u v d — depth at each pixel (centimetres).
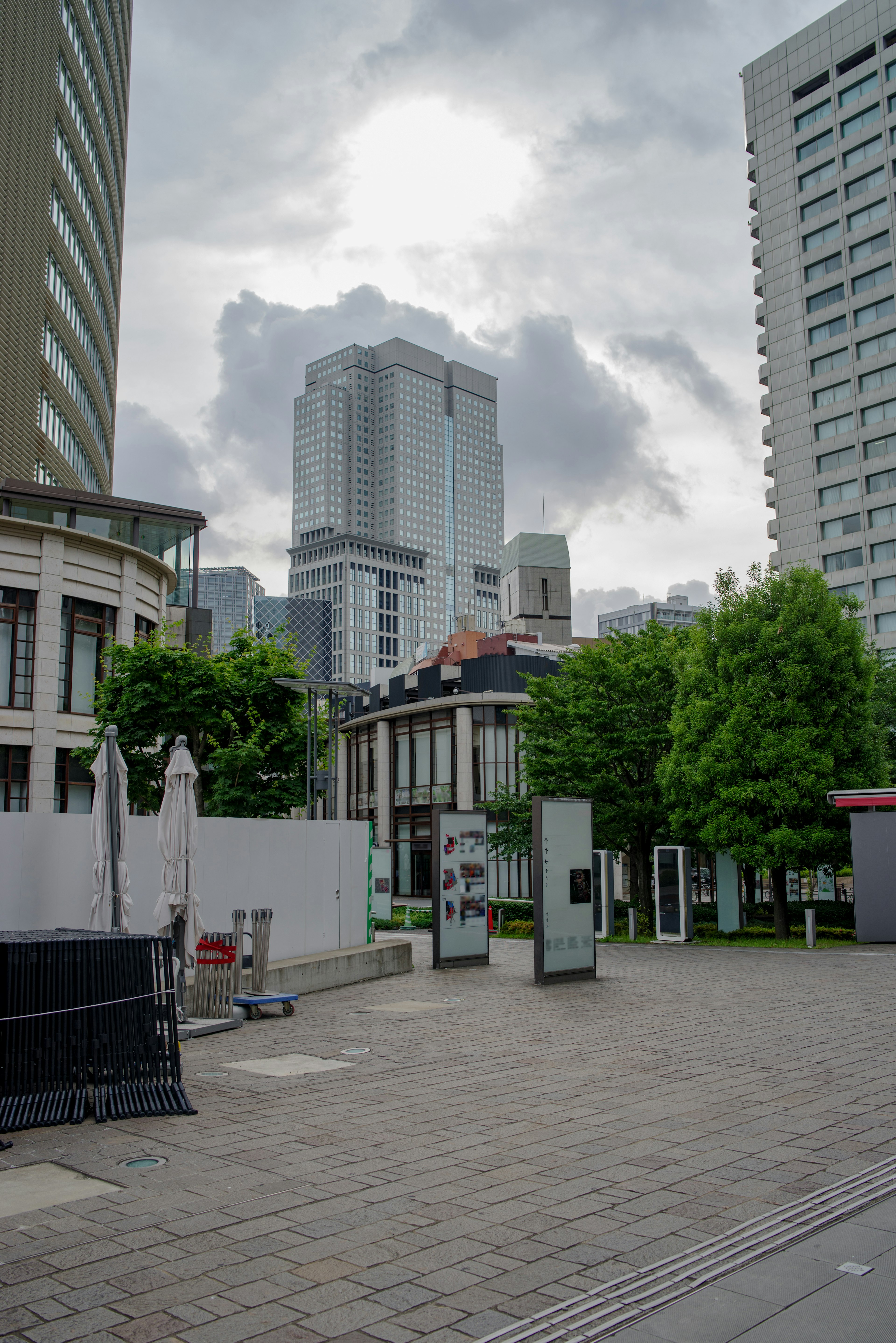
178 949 1201
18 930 1154
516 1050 1048
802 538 7881
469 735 4906
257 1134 710
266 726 2572
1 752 2647
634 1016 1289
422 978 1811
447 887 2020
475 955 2050
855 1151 658
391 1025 1236
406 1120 748
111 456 5706
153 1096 790
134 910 1330
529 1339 396
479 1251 489
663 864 2605
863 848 2331
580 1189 583
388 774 5425
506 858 3897
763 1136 697
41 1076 780
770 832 2377
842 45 7919
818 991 1507
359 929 1912
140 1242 501
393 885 5331
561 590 9875
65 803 2758
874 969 1797
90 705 2859
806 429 7969
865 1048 1034
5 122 3581
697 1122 738
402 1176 610
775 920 2556
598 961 2111
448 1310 423
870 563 7419
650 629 3148
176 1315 418
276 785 2606
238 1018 1229
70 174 4509
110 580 2947
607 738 2809
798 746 2317
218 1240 503
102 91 5069
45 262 4022
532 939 2991
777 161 8375
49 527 2755
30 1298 435
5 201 3562
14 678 2688
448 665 5238
